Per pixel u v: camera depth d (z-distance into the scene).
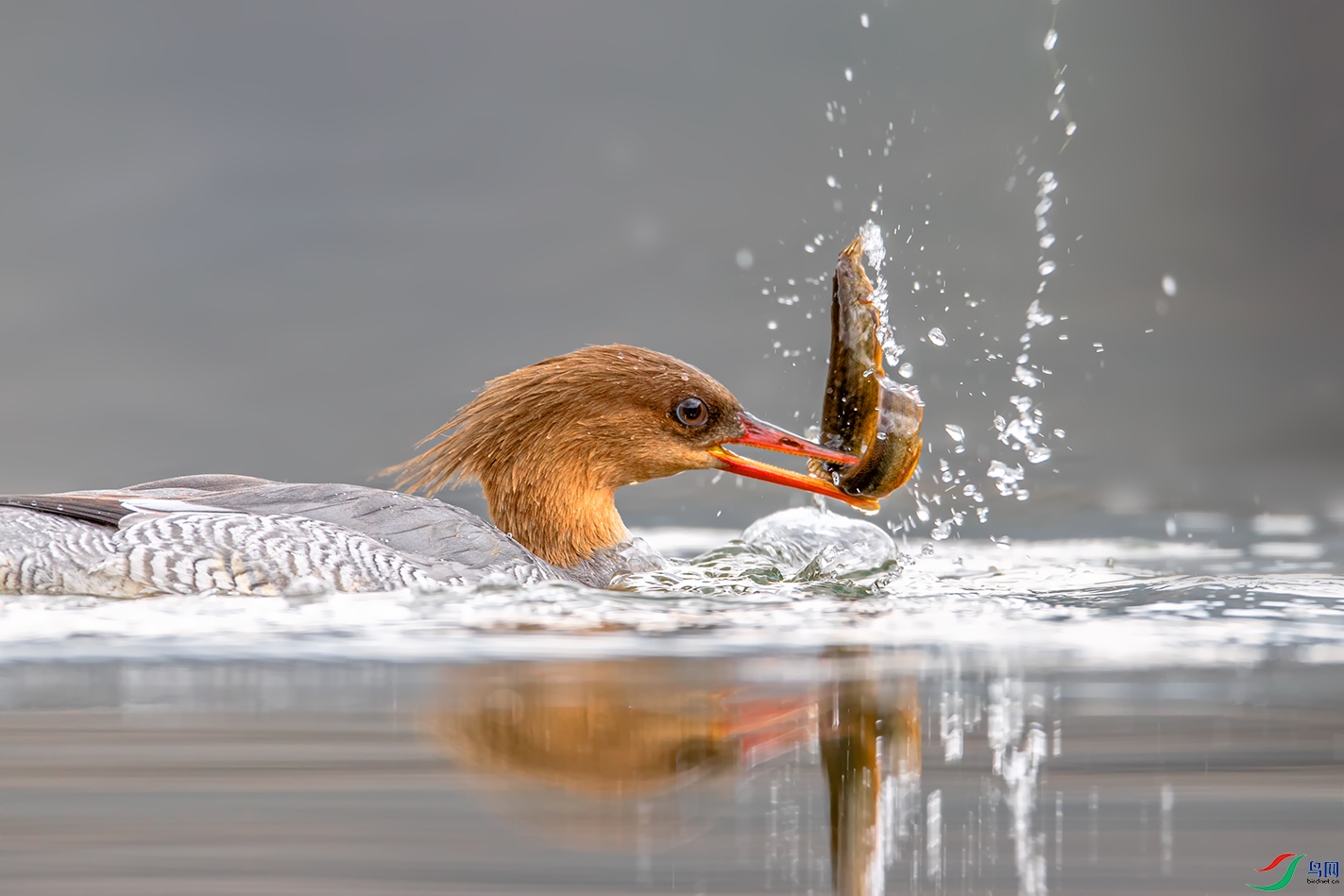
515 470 12.90
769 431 12.73
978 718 7.88
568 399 12.85
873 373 11.70
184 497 11.74
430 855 5.89
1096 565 14.52
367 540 11.35
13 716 7.87
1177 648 9.81
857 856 5.88
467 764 7.02
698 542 16.83
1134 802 6.59
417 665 9.10
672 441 12.88
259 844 6.00
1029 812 6.45
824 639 10.02
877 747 7.36
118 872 5.74
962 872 5.77
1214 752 7.30
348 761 7.06
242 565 10.77
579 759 7.13
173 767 6.99
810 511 14.32
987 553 15.67
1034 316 14.60
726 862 5.83
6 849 5.97
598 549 13.07
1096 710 8.06
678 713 7.91
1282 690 8.52
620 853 5.93
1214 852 6.01
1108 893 5.59
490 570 11.61
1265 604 11.41
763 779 6.82
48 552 10.66
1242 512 18.55
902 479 11.87
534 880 5.65
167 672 8.84
